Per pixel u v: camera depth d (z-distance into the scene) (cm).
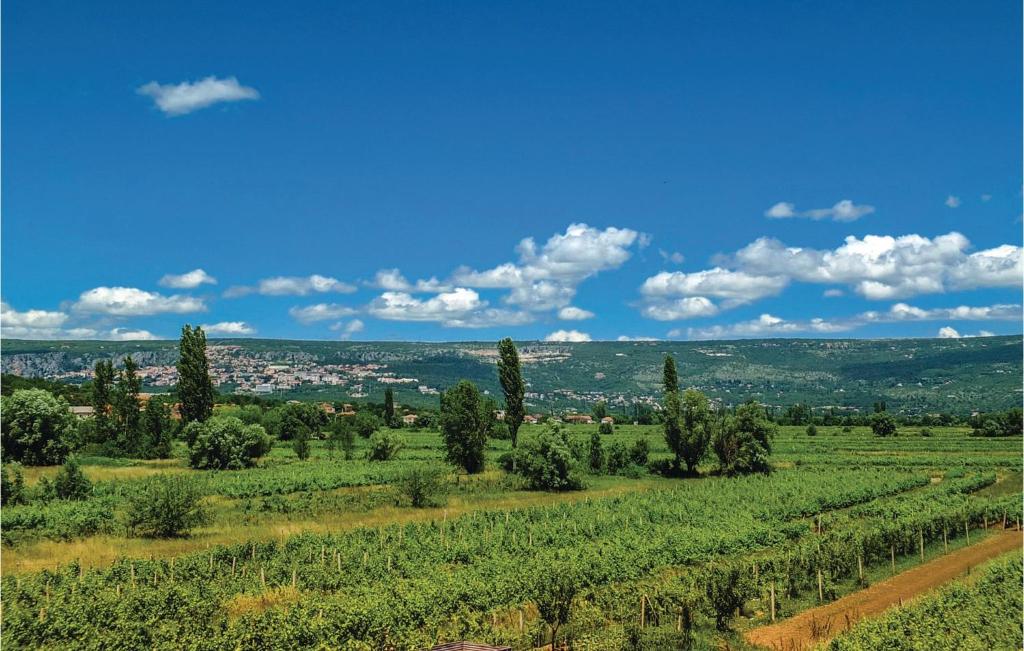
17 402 8400
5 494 5678
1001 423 15075
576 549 4331
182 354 10256
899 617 2955
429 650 2583
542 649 2892
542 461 7775
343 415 16638
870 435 15600
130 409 10688
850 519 5866
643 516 5697
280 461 9888
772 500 6488
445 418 8812
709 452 10188
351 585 3503
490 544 4497
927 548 4819
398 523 5250
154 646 2633
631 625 2961
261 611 3128
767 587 3591
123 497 6194
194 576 3631
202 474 8088
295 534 4766
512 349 10112
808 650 2872
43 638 2722
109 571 3634
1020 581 3612
